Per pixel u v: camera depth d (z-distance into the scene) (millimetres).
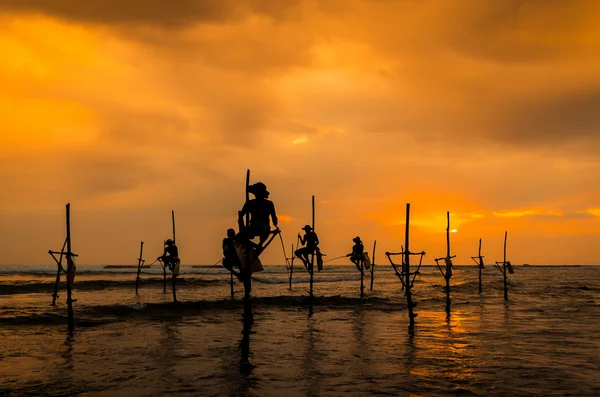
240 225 11305
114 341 13859
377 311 22188
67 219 15266
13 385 9180
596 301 27594
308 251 22172
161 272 66312
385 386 9242
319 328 16750
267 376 9953
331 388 9070
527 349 13008
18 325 16203
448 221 22469
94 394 8656
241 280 11828
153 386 9148
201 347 13070
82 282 36594
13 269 65375
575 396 8703
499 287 38875
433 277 63938
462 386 9289
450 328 16891
